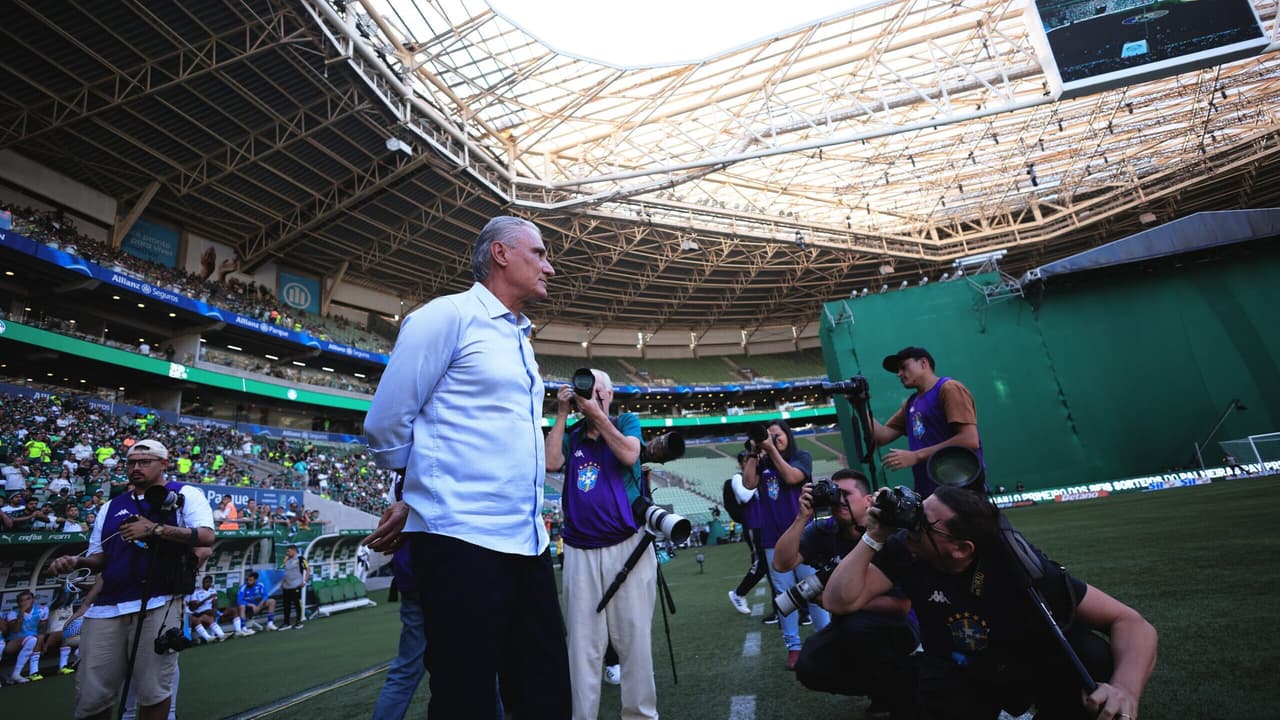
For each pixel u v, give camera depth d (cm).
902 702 222
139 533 265
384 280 3569
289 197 2653
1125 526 674
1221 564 395
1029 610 159
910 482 1402
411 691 287
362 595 1385
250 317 2752
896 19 2245
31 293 2222
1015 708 172
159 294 2352
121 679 275
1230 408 1330
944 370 1467
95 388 2484
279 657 669
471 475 156
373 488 2819
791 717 251
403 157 2511
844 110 2577
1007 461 1407
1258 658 226
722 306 4750
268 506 1761
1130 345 1404
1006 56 2520
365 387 3350
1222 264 1396
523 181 2761
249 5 1762
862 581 182
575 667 242
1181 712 194
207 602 934
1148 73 1407
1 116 1942
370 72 2048
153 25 1755
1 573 934
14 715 484
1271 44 1348
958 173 3431
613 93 2472
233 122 2184
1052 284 1455
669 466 4031
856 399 283
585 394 249
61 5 1659
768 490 407
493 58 2220
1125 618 153
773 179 3381
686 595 769
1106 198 3700
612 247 3628
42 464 1536
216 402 2872
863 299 1541
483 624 145
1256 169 3572
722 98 2583
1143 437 1358
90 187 2370
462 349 165
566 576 255
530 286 184
